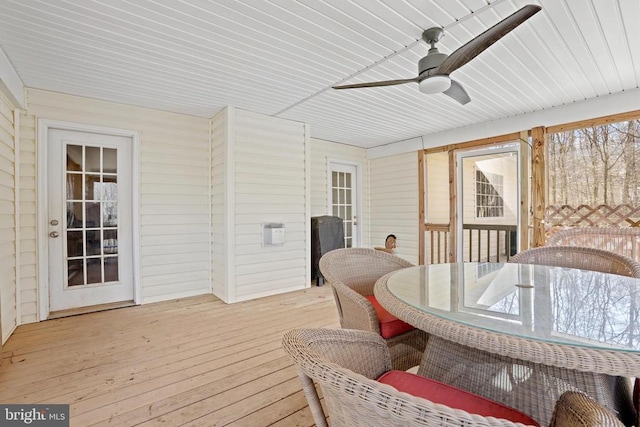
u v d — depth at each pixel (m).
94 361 2.31
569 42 2.36
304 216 4.54
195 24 2.14
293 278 4.41
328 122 4.50
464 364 1.33
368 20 2.10
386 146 5.89
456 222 4.92
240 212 3.90
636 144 4.13
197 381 2.05
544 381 1.15
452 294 1.42
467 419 0.52
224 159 3.84
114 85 3.13
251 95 3.44
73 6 1.94
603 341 0.94
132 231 3.75
